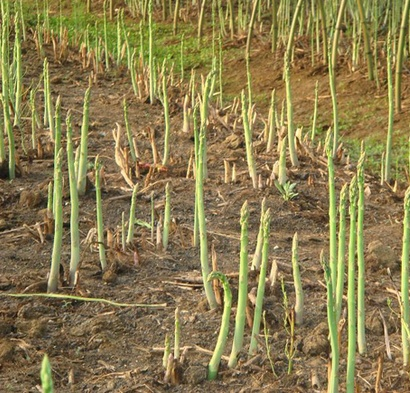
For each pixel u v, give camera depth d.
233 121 10.77
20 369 5.02
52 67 13.46
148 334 5.44
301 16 15.37
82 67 13.54
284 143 8.14
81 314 5.63
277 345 5.28
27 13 17.03
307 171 8.78
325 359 5.16
